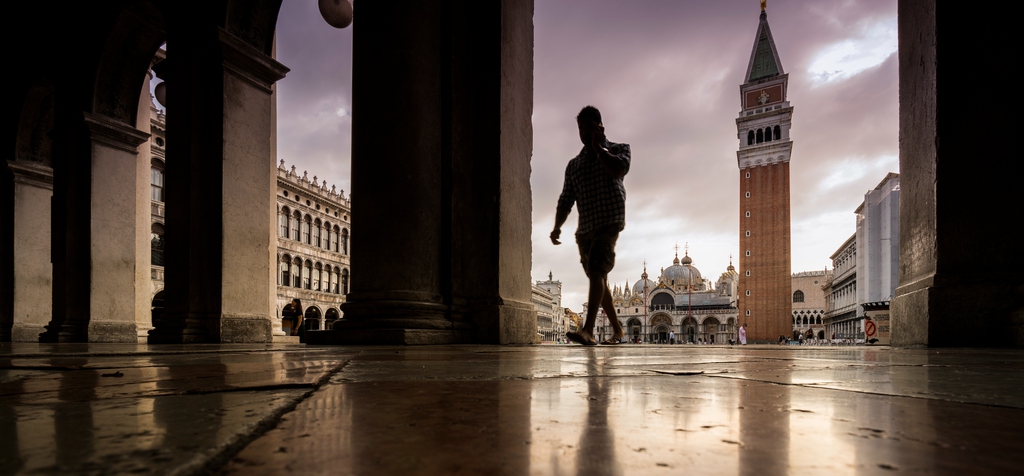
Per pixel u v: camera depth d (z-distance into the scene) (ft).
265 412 2.15
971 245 13.91
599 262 15.99
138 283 36.50
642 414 2.28
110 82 33.06
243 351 10.46
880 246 148.66
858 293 174.19
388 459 1.37
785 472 1.21
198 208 23.43
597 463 1.33
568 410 2.39
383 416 2.19
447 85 18.62
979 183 14.01
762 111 279.28
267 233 24.97
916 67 15.81
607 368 5.36
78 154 32.17
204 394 2.96
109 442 1.49
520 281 19.77
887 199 140.56
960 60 14.44
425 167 17.34
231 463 1.31
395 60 17.21
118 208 32.58
